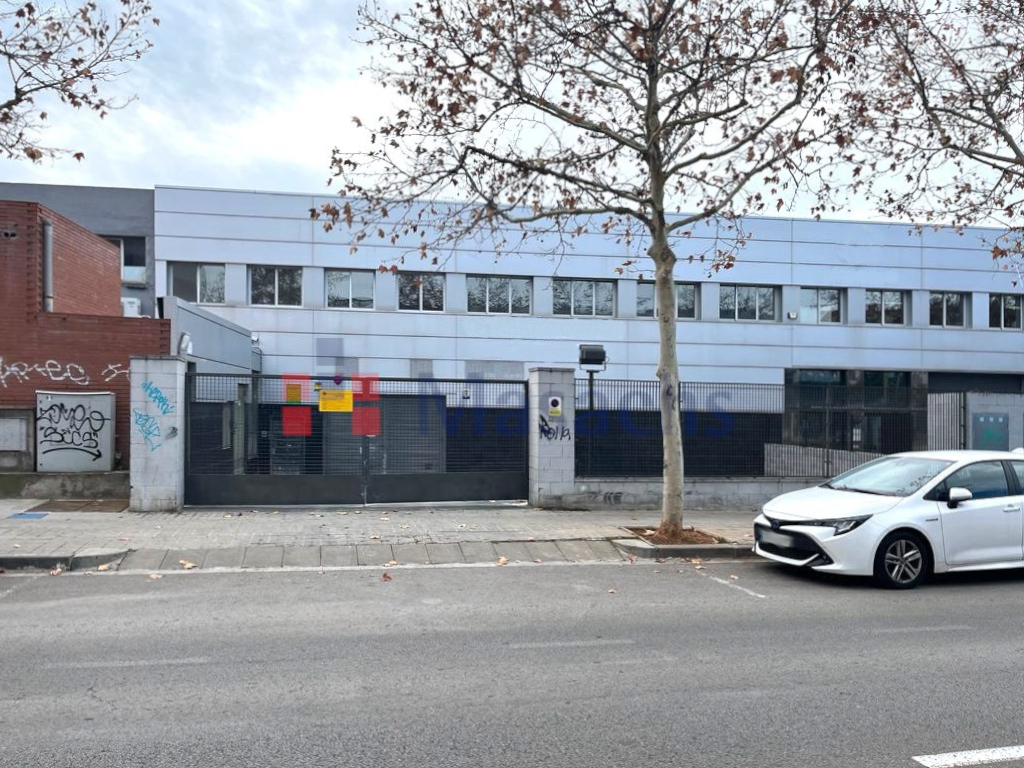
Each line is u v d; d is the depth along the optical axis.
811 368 28.25
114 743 4.08
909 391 14.89
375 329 24.86
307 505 12.45
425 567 9.02
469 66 9.94
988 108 11.62
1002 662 5.61
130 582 8.03
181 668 5.32
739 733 4.29
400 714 4.53
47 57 8.78
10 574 8.36
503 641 6.07
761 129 10.09
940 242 29.33
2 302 13.70
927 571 8.27
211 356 17.78
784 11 9.93
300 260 24.44
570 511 12.87
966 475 8.62
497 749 4.06
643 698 4.82
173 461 11.75
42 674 5.17
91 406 13.09
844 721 4.46
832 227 28.45
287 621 6.60
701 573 8.94
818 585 8.33
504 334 25.66
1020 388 30.41
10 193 23.91
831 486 9.47
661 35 10.30
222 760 3.89
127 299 23.34
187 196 23.91
